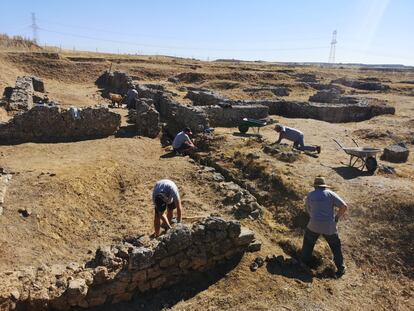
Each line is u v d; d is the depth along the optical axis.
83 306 6.66
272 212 10.28
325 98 28.97
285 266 7.99
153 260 7.09
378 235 8.89
